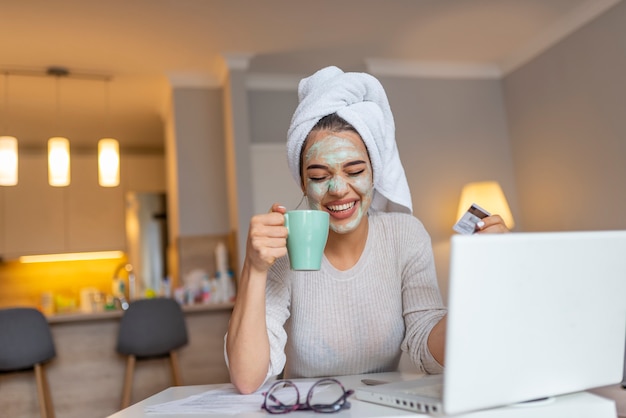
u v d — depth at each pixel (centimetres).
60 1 321
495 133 461
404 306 116
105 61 403
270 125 453
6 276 541
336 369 117
